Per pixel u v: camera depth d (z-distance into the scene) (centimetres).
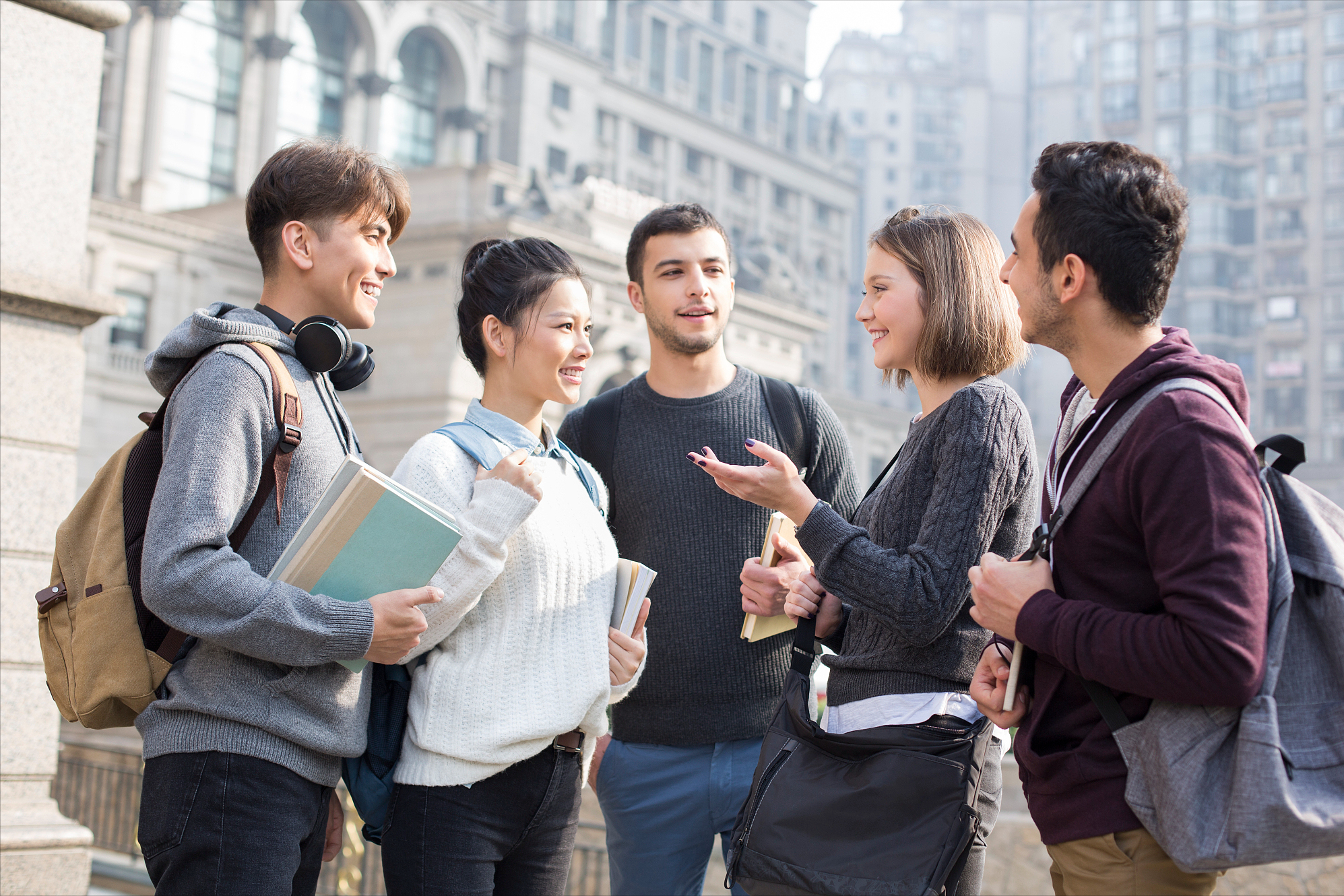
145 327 3234
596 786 281
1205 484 151
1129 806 158
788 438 281
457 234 3114
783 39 6219
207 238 3334
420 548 184
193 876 177
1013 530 210
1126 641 153
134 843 848
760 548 273
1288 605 153
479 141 4734
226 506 179
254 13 3925
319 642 175
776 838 195
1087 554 167
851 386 7225
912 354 229
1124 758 159
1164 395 160
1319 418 6531
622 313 3319
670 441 279
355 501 178
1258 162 6862
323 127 4181
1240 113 6944
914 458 214
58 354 412
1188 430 154
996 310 222
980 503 198
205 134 3838
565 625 210
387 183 211
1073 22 8794
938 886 181
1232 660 144
